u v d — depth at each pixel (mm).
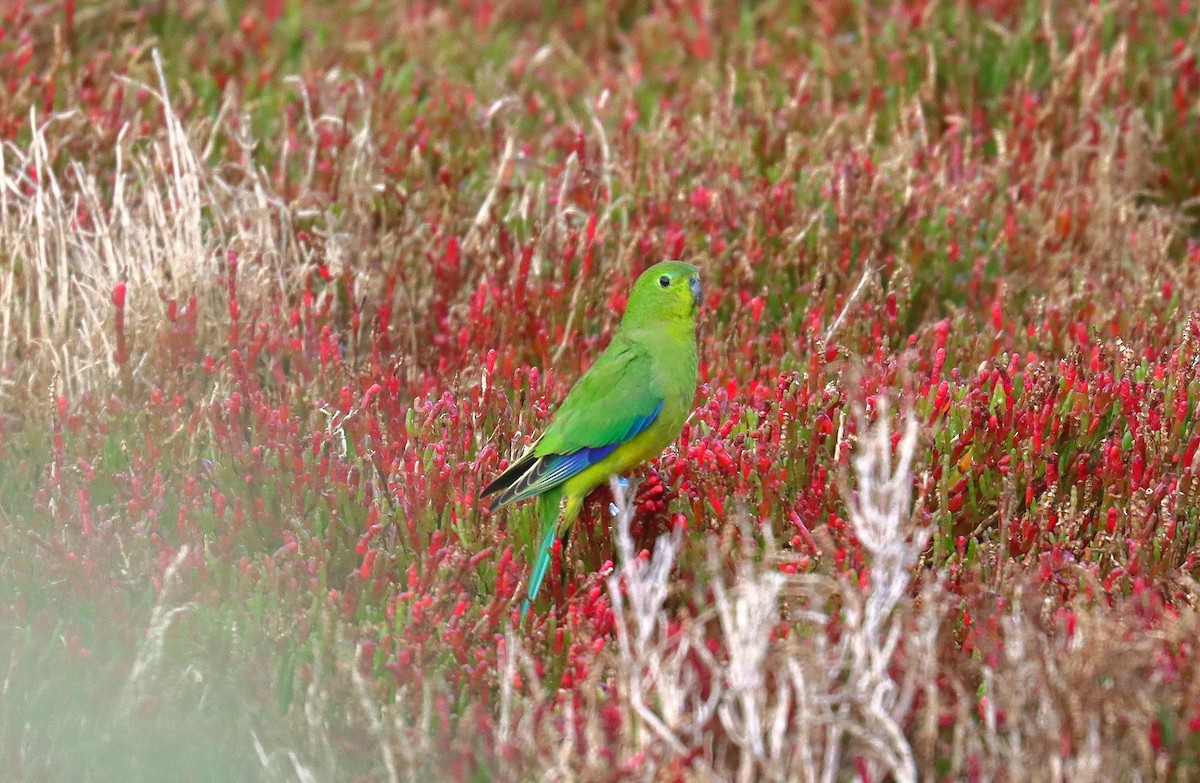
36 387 13156
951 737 8742
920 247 15633
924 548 10586
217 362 13664
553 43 21312
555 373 14047
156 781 9117
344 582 10797
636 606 8406
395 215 16344
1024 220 16531
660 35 21344
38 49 19312
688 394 11133
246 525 10898
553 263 15469
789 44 20766
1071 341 14086
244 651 9766
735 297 15008
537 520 11219
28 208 14695
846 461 11023
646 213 16312
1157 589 10219
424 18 21922
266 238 15070
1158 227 16156
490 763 8625
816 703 8055
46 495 11258
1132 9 19859
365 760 9133
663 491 11125
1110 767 7957
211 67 19906
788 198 16031
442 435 11859
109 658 9812
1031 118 18250
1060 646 8656
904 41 19844
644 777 8000
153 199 14938
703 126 18141
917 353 12914
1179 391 11672
